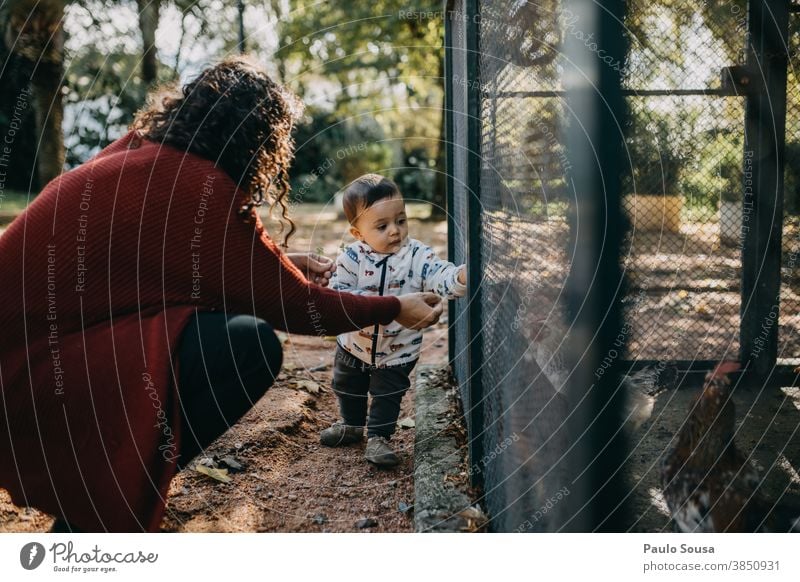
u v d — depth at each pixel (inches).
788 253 113.8
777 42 106.3
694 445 72.8
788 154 111.1
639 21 99.7
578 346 48.3
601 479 49.5
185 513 90.7
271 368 79.4
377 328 106.6
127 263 73.7
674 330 107.0
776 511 75.5
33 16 298.2
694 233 107.4
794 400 110.4
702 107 104.9
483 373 88.9
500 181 76.0
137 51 351.6
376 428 107.4
